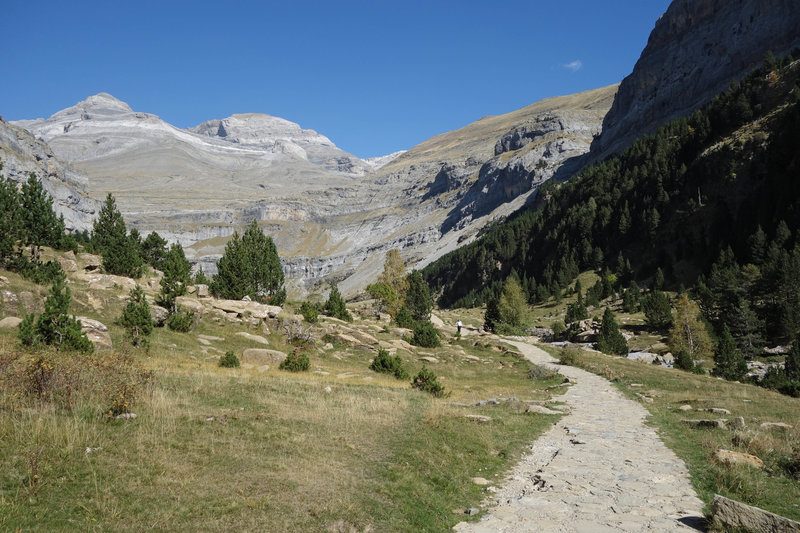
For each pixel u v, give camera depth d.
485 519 8.45
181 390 14.61
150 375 14.37
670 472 11.42
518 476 11.28
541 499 9.52
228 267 44.06
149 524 6.55
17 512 6.30
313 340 37.25
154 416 11.25
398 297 78.06
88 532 6.12
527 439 15.09
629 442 14.80
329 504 7.89
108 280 35.47
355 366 33.91
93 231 49.59
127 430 10.09
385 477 9.66
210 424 11.45
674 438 15.41
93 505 6.86
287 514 7.36
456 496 9.55
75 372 12.26
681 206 121.06
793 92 115.75
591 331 73.12
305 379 22.14
